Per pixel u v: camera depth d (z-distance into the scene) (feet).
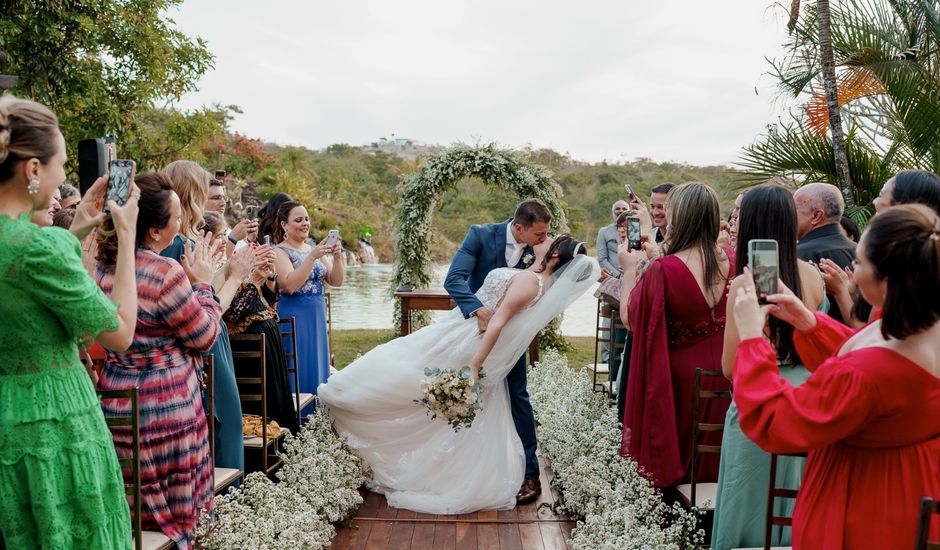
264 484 10.92
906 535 5.35
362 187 107.65
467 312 12.76
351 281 61.05
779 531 8.48
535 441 13.73
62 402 6.25
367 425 13.41
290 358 15.51
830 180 20.51
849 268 10.17
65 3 28.30
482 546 11.39
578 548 10.34
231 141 90.22
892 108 20.86
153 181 8.77
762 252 6.09
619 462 11.91
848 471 5.64
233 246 15.80
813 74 21.61
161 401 8.62
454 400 12.21
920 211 5.15
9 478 6.02
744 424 5.77
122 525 6.93
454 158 28.86
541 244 13.23
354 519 12.39
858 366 5.22
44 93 28.19
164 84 34.06
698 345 10.60
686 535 9.58
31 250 5.86
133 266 6.98
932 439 5.39
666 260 10.53
